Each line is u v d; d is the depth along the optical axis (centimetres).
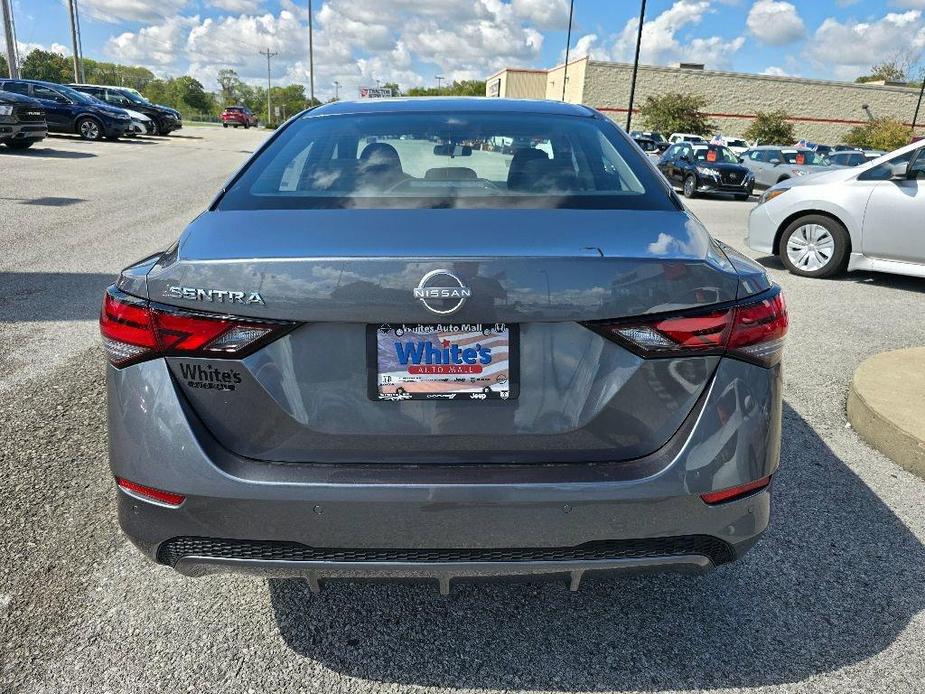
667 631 213
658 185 222
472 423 166
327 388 164
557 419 166
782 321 175
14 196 1091
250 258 161
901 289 679
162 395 167
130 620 213
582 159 234
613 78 4975
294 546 170
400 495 163
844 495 289
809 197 714
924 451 301
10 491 279
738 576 238
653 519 168
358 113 271
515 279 157
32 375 398
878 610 221
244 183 218
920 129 5353
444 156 235
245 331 161
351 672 196
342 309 158
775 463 179
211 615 216
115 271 642
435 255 158
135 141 2456
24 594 222
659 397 167
